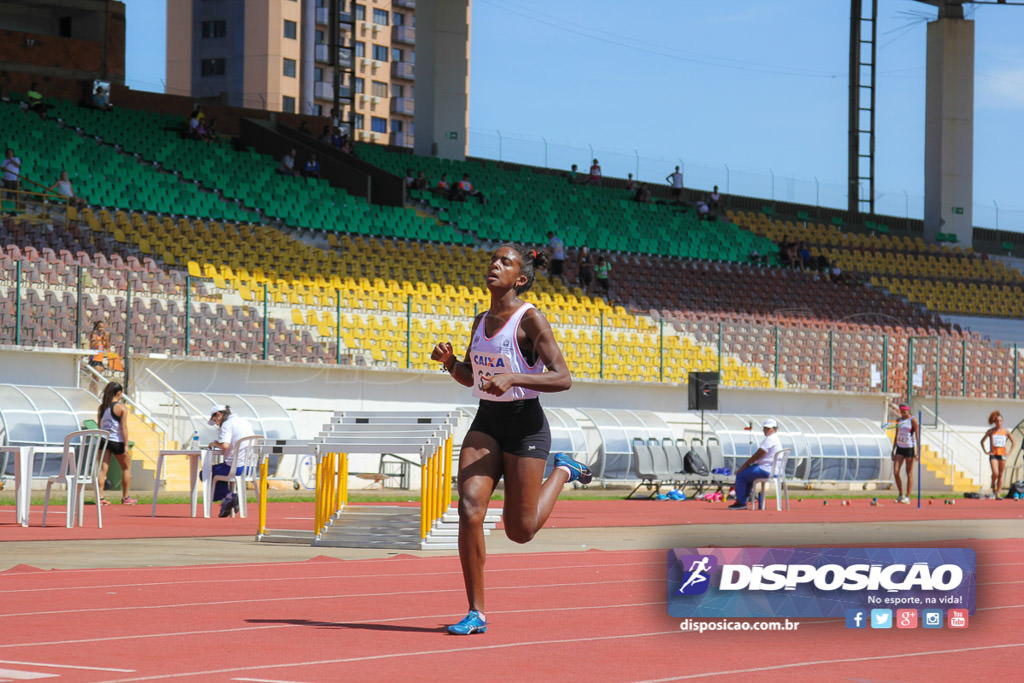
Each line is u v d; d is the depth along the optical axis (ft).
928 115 178.81
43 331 82.58
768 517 63.93
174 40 304.09
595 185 169.37
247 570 32.71
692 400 100.94
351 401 94.07
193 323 90.07
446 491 42.78
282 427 86.12
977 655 19.65
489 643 20.56
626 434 98.99
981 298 163.22
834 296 149.38
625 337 116.88
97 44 150.30
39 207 107.45
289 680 16.81
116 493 72.84
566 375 20.38
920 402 128.26
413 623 23.02
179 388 85.76
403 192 138.72
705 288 140.05
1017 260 180.24
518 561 36.73
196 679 16.83
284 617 23.62
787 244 156.56
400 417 43.06
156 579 30.07
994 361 137.18
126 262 97.71
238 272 105.70
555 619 23.77
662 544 43.27
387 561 36.14
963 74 177.17
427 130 162.50
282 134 149.07
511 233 141.38
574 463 21.63
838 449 111.96
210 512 57.06
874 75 193.36
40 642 20.15
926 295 160.25
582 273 129.18
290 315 100.42
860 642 20.66
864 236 171.42
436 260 124.26
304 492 81.66
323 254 116.47
